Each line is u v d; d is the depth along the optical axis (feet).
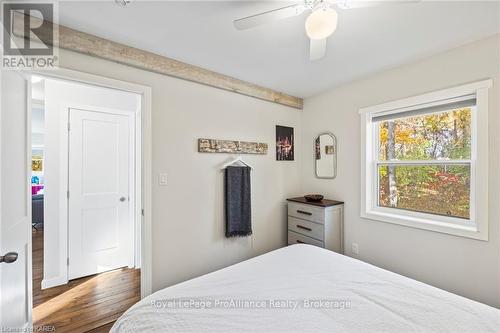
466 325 3.21
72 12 4.83
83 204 8.80
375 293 3.98
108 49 5.89
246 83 8.73
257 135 9.29
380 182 8.32
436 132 6.98
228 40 5.95
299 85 9.14
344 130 9.06
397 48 6.28
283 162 10.19
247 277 4.53
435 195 7.00
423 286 4.23
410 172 7.55
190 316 3.38
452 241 6.33
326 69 7.68
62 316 6.49
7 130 4.15
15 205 4.44
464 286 6.10
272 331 3.12
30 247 5.16
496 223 5.63
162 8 4.72
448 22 5.14
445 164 6.79
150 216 6.64
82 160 8.80
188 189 7.47
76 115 8.67
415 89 7.04
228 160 8.44
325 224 8.40
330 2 4.07
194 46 6.26
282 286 4.20
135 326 3.26
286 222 10.27
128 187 9.80
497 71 5.61
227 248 8.43
